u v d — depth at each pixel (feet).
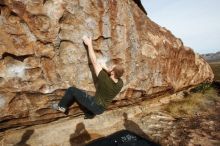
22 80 13.11
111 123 18.86
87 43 14.48
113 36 16.60
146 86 20.85
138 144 16.31
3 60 12.18
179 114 23.58
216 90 33.68
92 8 14.98
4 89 12.66
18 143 14.48
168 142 17.19
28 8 12.24
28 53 12.86
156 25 23.24
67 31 13.97
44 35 13.12
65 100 13.24
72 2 13.85
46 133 15.80
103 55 16.16
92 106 12.65
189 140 17.62
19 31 12.27
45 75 13.85
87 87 15.79
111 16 16.35
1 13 11.52
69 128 16.81
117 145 16.10
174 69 24.86
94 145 15.75
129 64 18.42
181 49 25.59
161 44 22.16
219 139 17.98
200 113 24.34
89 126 17.65
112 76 12.99
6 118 13.37
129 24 18.20
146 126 19.80
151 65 20.93
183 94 29.68
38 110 14.52
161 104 25.13
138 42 19.19
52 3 13.01
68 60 14.49
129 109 21.48
